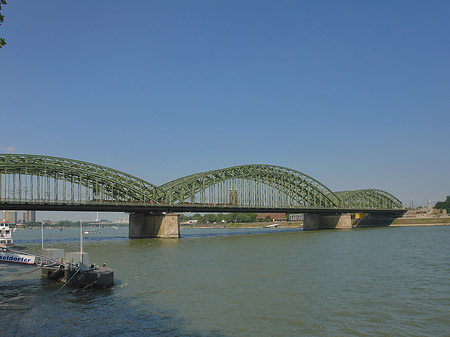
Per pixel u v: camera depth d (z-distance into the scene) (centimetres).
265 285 3622
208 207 12175
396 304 2964
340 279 3900
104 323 2542
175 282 3778
